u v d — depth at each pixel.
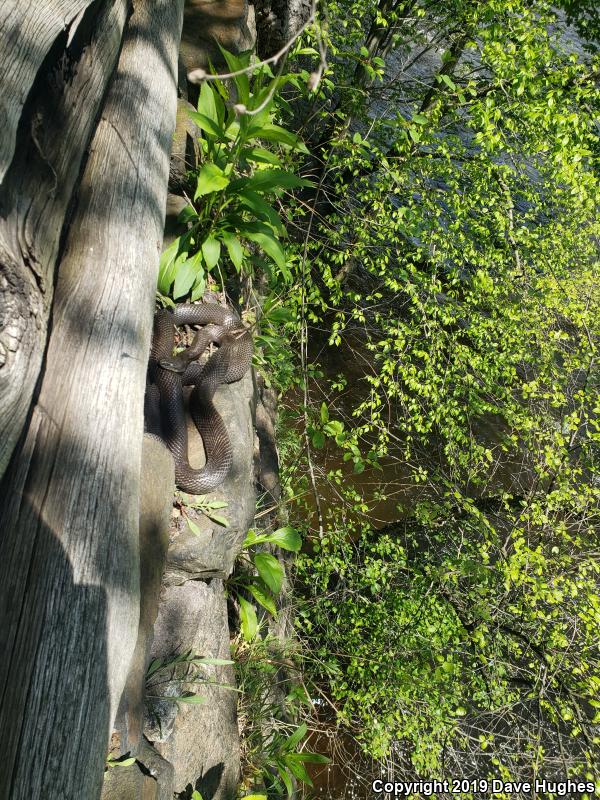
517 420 7.68
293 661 5.09
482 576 6.91
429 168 8.03
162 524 2.73
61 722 1.52
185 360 3.76
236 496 3.42
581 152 7.20
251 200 3.86
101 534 1.80
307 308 7.89
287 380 6.68
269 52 6.58
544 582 6.39
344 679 7.09
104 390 2.04
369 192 7.72
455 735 7.05
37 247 1.89
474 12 8.02
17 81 1.80
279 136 3.72
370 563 7.47
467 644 7.73
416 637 7.25
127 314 2.29
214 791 2.74
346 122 8.04
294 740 3.42
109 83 3.01
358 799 6.99
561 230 8.30
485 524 6.85
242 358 4.08
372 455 5.43
